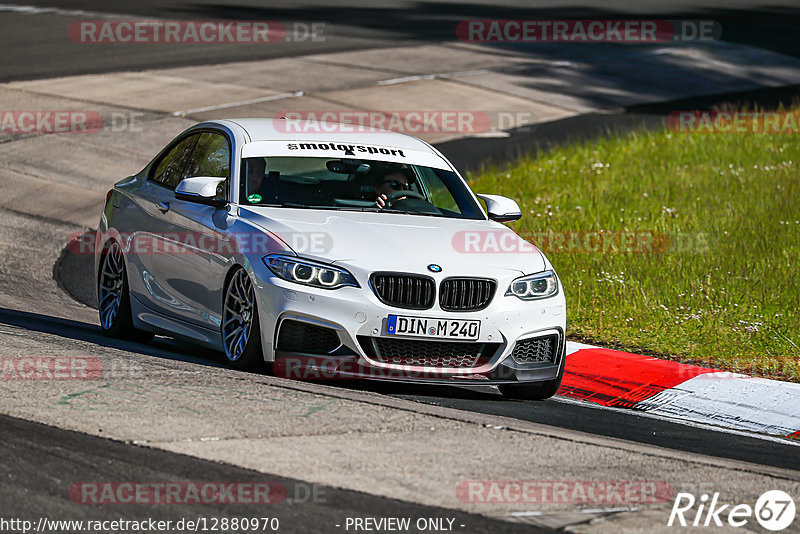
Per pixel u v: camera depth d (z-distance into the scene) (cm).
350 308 2492
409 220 2806
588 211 5106
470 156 6681
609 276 3919
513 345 2602
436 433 2128
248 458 1862
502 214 3039
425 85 8656
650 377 2997
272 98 7800
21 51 8838
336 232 2642
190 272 2848
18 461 1788
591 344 3338
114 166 6012
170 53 9262
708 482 1969
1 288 3828
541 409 2648
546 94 8788
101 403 2134
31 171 5756
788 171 5925
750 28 12988
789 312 3584
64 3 11662
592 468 1988
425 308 2530
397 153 3095
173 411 2111
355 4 13450
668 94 9312
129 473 1761
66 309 3678
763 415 2733
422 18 12538
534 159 6594
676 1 15275
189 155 3141
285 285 2517
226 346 2692
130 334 3195
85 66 8412
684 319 3497
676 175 5909
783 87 9969
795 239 4494
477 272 2592
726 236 4562
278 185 2839
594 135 7488
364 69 9112
